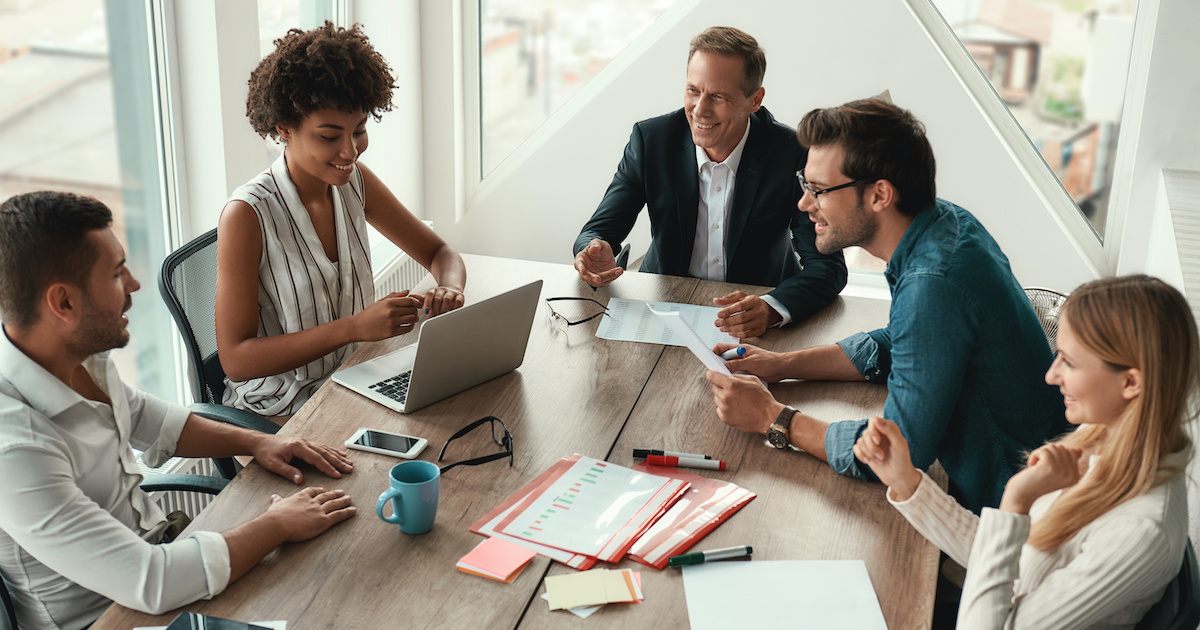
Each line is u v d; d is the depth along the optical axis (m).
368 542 1.35
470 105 3.95
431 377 1.70
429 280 2.35
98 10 2.29
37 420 1.31
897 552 1.34
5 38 2.07
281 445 1.56
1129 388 1.15
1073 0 3.31
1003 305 1.49
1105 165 3.46
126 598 1.22
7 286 1.29
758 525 1.40
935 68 3.42
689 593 1.25
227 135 2.60
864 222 1.56
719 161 2.51
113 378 1.52
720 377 1.66
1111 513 1.16
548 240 4.01
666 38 3.62
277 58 1.88
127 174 2.46
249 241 1.93
